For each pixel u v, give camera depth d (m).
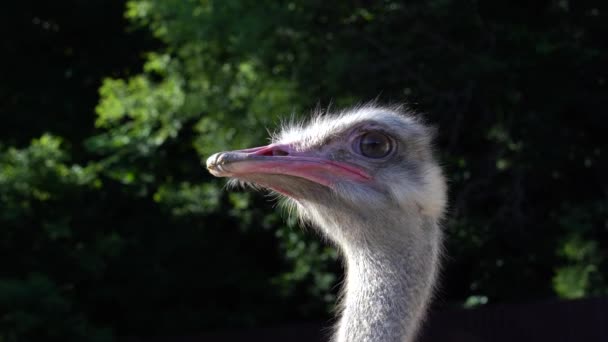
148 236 13.57
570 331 11.30
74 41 17.77
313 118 4.50
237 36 11.76
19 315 10.32
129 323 13.37
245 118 12.09
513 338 11.55
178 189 14.29
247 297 14.14
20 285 10.79
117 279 13.08
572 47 11.36
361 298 3.91
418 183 3.98
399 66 11.45
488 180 12.26
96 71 17.41
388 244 3.92
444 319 11.78
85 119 16.72
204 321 13.72
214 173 3.91
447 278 13.41
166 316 13.45
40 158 12.29
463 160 12.33
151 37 17.20
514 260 12.72
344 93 11.23
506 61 11.41
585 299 11.27
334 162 4.00
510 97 11.55
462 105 11.80
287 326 12.46
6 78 16.75
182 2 12.55
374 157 4.01
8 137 16.08
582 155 12.42
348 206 3.95
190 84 13.14
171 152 14.73
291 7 11.70
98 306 13.24
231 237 14.46
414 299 3.88
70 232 11.91
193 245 13.80
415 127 4.12
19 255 11.88
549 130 11.87
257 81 11.99
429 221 4.00
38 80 16.95
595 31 11.85
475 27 11.70
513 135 11.88
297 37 11.76
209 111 12.35
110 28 17.53
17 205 11.80
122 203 13.68
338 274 13.52
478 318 11.74
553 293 12.72
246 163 3.92
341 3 11.61
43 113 16.44
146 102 13.58
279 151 4.04
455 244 12.21
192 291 14.09
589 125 12.38
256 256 14.62
